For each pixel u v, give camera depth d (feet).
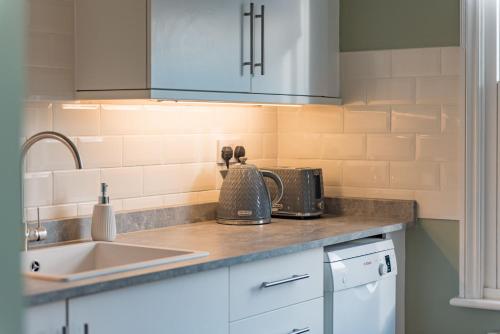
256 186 10.03
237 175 10.03
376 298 9.77
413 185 10.81
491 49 10.37
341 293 9.03
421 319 10.84
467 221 10.39
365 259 9.48
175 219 9.81
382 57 10.99
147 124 9.48
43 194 8.11
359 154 11.24
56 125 8.23
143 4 7.74
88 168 8.66
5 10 1.43
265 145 11.75
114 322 6.05
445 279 10.64
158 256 7.56
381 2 10.98
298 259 8.39
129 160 9.24
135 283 6.11
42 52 7.97
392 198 10.99
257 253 7.55
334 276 8.84
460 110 10.39
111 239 8.19
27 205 7.89
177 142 9.98
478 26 10.28
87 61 8.23
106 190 8.24
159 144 9.68
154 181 9.63
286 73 9.87
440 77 10.55
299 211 10.66
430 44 10.62
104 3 8.07
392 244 10.14
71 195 8.45
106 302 5.97
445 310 10.65
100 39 8.11
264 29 9.41
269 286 7.87
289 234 9.04
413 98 10.77
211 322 7.13
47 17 8.02
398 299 10.76
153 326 6.44
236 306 7.47
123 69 7.94
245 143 11.29
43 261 7.46
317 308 8.75
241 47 9.00
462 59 10.34
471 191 10.37
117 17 7.97
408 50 10.78
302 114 11.73
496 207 10.37
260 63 9.31
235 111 11.05
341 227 9.77
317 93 10.61
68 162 8.38
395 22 10.89
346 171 11.36
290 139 11.87
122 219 9.01
